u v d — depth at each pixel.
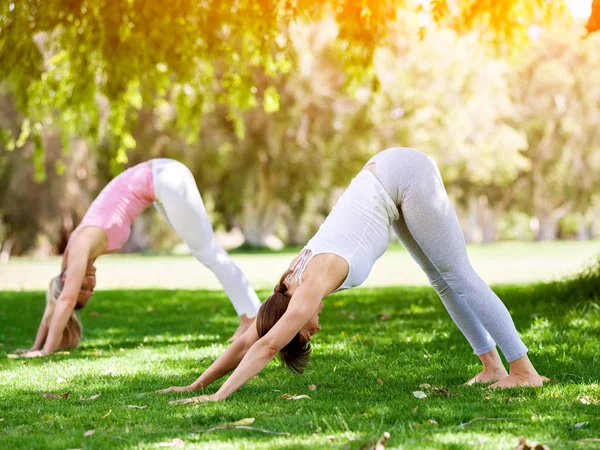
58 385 4.64
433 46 32.22
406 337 6.53
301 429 3.33
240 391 4.32
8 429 3.49
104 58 8.92
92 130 10.37
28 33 8.77
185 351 6.05
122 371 5.15
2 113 27.30
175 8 8.34
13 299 11.80
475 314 4.34
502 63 33.94
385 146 33.38
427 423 3.43
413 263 24.42
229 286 6.75
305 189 35.66
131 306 10.33
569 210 46.88
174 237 46.50
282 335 3.92
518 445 2.94
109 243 6.55
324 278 3.99
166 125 30.58
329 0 8.59
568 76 39.47
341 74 31.41
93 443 3.15
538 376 4.34
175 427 3.46
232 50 9.62
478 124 36.16
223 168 33.66
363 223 4.11
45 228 30.94
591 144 41.06
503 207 48.12
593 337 6.11
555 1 9.90
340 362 5.33
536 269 19.36
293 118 32.41
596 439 3.07
